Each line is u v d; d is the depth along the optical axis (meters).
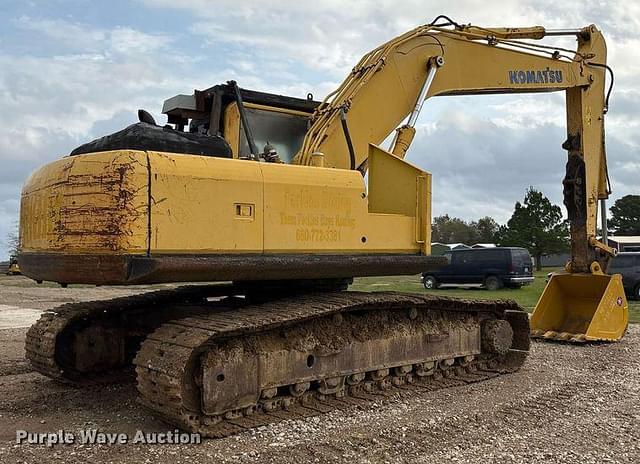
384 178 7.88
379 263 7.11
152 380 5.70
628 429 6.12
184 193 5.95
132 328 8.16
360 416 6.45
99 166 5.81
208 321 6.09
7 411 6.70
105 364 7.93
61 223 6.02
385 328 7.52
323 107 8.28
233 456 5.27
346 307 6.73
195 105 7.70
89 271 5.82
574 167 11.30
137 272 5.64
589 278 11.38
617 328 11.34
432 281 27.47
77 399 7.20
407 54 8.91
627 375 8.68
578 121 11.24
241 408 6.12
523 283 26.47
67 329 7.81
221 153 6.64
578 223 11.38
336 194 6.92
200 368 5.83
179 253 5.89
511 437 5.82
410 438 5.76
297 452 5.36
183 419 5.61
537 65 10.49
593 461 5.21
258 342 6.32
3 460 5.19
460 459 5.23
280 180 6.53
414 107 8.87
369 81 8.49
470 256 26.81
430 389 7.61
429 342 7.97
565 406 6.97
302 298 7.14
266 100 7.88
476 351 8.65
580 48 11.48
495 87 9.98
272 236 6.43
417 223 7.56
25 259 6.66
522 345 9.23
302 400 6.74
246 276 6.26
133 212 5.69
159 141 6.26
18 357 9.91
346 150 8.12
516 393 7.54
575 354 10.17
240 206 6.26
